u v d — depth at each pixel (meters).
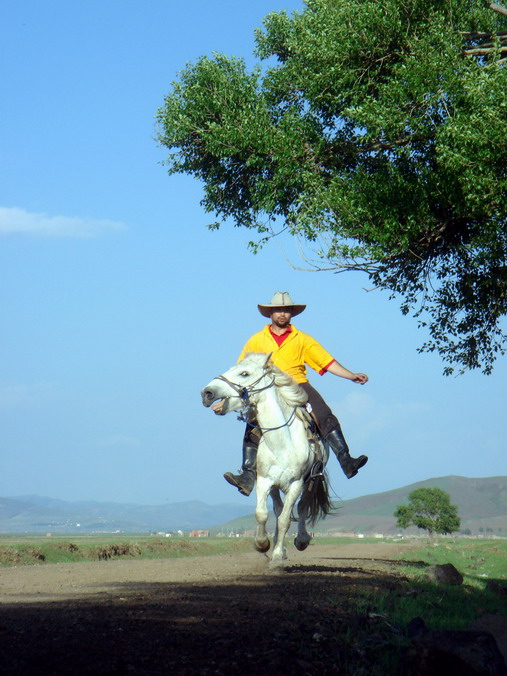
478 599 10.00
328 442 10.56
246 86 18.73
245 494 10.18
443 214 15.87
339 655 5.73
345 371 10.67
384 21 15.18
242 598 7.55
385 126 14.87
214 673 5.00
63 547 23.02
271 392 10.01
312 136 17.61
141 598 7.39
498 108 13.57
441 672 5.43
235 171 19.52
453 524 88.12
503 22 17.38
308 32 16.83
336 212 15.64
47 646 5.22
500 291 16.12
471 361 17.23
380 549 26.27
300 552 23.80
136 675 4.83
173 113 19.05
